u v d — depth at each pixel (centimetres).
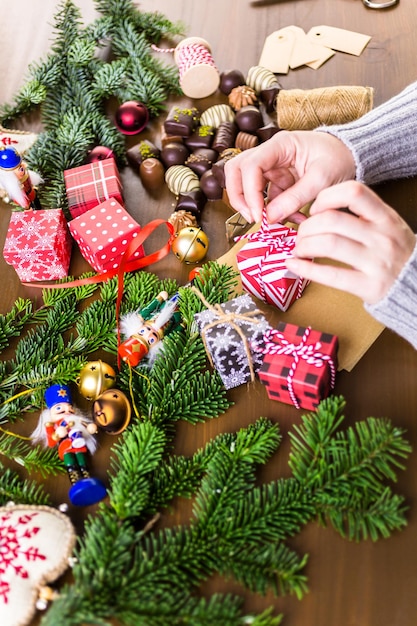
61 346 89
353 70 110
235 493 77
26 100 109
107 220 94
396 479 78
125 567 74
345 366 85
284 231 91
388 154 95
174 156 101
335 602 74
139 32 117
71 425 83
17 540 76
